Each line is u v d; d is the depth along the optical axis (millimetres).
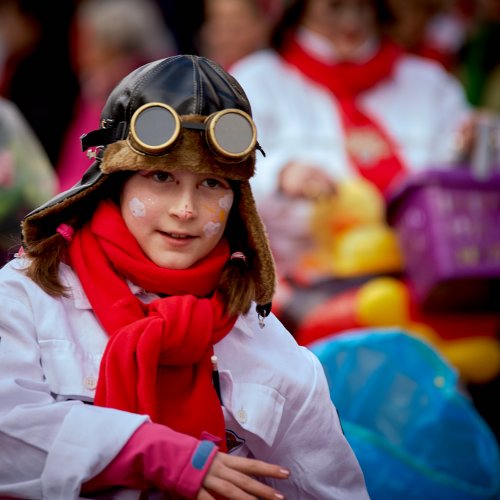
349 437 7539
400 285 10641
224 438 5797
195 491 5340
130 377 5586
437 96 12602
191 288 5902
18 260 6000
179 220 5789
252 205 6039
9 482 5504
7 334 5734
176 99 5723
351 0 12016
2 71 14516
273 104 11914
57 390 5656
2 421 5469
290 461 6184
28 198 9969
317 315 10352
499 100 14047
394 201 10773
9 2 14156
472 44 14398
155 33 14414
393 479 7473
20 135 10078
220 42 13766
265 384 6059
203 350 5781
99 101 13672
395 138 12148
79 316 5855
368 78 12180
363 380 7738
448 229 10305
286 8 12234
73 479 5379
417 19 14320
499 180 10445
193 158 5684
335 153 11828
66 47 14359
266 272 6090
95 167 5902
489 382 10797
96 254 5895
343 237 11125
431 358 7895
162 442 5398
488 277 10305
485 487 7684
